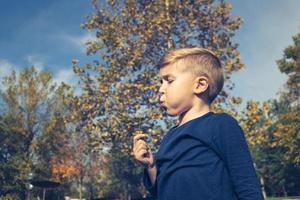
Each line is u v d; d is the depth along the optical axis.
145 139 1.87
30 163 36.84
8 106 35.34
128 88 14.21
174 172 1.66
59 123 34.50
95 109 14.82
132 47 14.75
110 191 58.41
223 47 14.55
